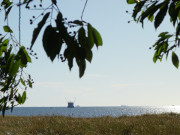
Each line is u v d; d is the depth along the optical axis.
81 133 14.64
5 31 2.29
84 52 1.90
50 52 1.78
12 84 2.61
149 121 17.56
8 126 18.36
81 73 1.92
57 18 1.84
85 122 17.91
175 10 2.21
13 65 2.26
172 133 13.53
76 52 1.88
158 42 3.12
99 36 1.96
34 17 1.83
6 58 2.25
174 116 21.45
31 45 1.73
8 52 2.27
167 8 2.21
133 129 15.05
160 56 3.14
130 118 22.11
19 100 2.67
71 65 1.89
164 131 14.02
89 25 1.95
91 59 1.93
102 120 19.44
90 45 1.93
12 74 2.25
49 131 14.95
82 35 1.92
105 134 14.20
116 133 14.38
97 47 1.94
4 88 2.53
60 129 15.41
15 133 15.13
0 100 2.61
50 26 1.81
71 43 1.87
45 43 1.78
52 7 1.84
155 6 2.23
